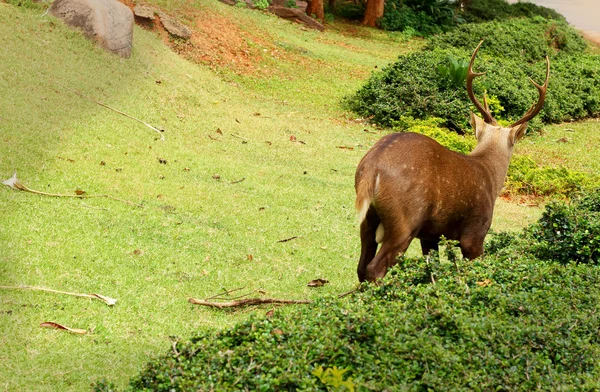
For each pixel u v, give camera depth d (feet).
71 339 16.48
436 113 43.14
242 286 20.27
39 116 28.07
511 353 13.66
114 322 17.44
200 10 54.34
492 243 22.36
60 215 22.08
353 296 16.81
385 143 17.97
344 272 22.12
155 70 38.81
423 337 13.71
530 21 77.56
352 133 40.06
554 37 75.00
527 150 43.16
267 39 56.13
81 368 15.34
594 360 14.02
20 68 30.73
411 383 12.41
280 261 22.25
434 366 12.86
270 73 49.55
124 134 29.99
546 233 21.83
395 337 13.52
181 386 12.29
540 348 14.08
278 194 28.09
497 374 12.97
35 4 37.19
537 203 33.30
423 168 17.72
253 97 43.65
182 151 30.63
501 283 17.15
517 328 14.19
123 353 16.15
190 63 45.16
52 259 19.65
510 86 47.50
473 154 20.35
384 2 79.87
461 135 42.73
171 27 47.55
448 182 18.19
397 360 12.92
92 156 27.04
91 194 24.11
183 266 20.84
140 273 19.99
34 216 21.63
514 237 22.63
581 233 20.93
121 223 22.54
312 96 46.98
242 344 13.67
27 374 14.85
